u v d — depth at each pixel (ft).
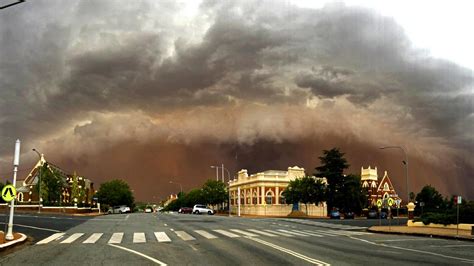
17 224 103.81
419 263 47.11
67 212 199.41
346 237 83.46
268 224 125.49
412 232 95.91
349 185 267.80
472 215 109.60
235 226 110.93
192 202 445.78
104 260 47.67
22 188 336.08
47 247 60.29
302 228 110.93
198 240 70.79
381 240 78.23
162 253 53.83
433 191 322.34
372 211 237.66
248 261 47.11
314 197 264.52
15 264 45.11
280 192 297.94
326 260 48.11
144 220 139.23
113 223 117.91
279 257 50.34
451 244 71.61
